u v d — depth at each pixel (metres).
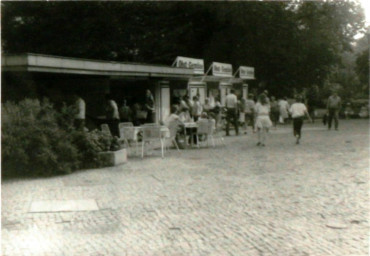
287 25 46.19
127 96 30.17
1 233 7.93
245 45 46.59
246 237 7.55
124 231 8.02
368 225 8.21
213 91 37.47
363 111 52.84
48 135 14.23
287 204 9.88
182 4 45.25
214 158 17.52
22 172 13.84
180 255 6.74
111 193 11.22
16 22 44.34
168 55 45.75
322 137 26.23
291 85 48.66
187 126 21.20
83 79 24.00
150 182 12.65
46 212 9.38
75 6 43.69
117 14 45.31
